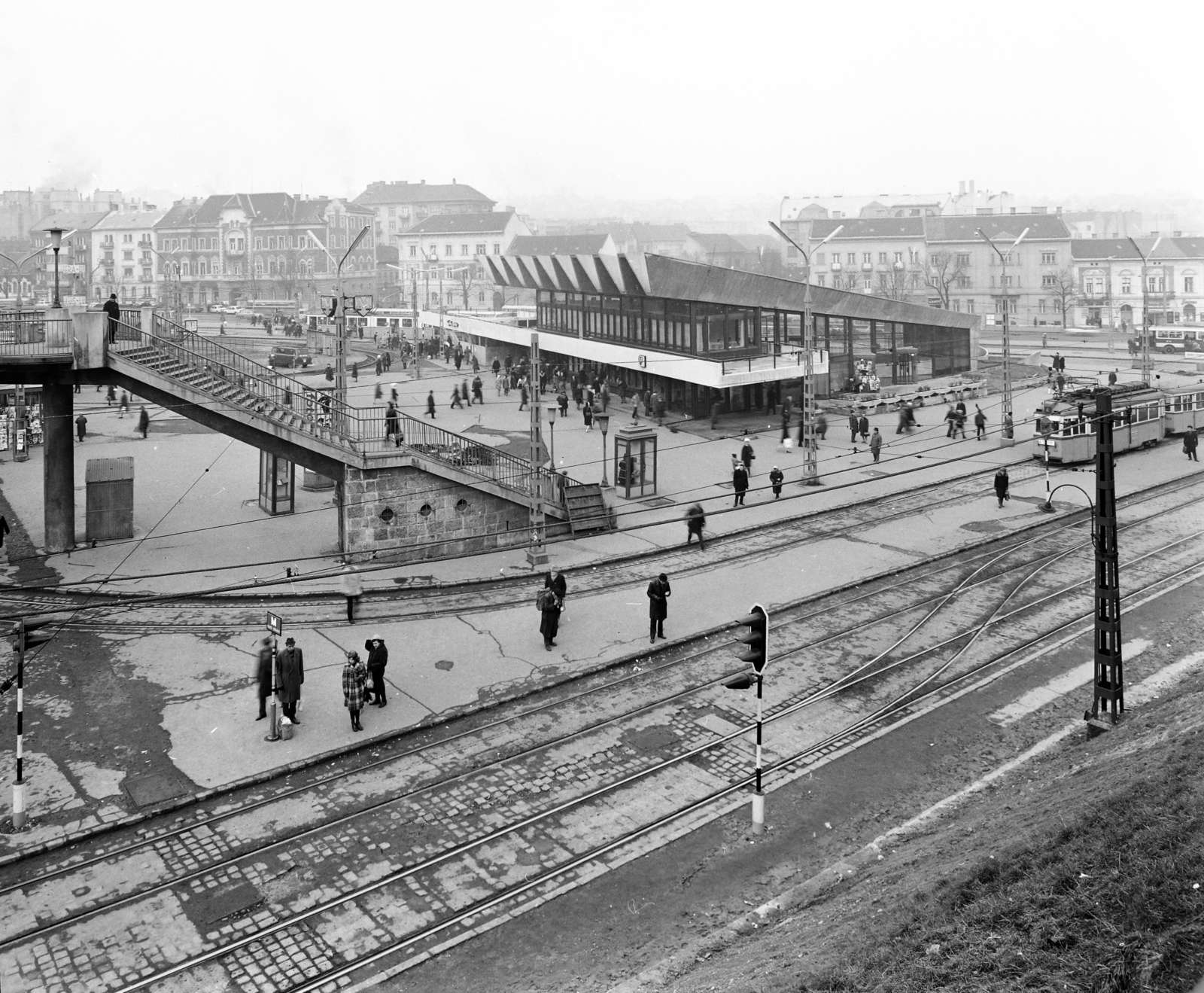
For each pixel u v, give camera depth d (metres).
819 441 48.72
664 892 14.08
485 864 14.75
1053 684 21.28
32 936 13.01
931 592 27.20
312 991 12.07
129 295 139.25
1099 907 9.39
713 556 30.80
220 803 16.41
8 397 50.56
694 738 18.81
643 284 49.50
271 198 137.12
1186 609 25.73
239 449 45.44
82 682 20.94
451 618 25.20
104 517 30.58
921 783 17.19
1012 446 47.94
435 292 135.75
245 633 23.92
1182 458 46.09
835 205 164.75
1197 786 11.20
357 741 18.41
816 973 9.77
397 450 29.28
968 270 116.38
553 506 32.50
